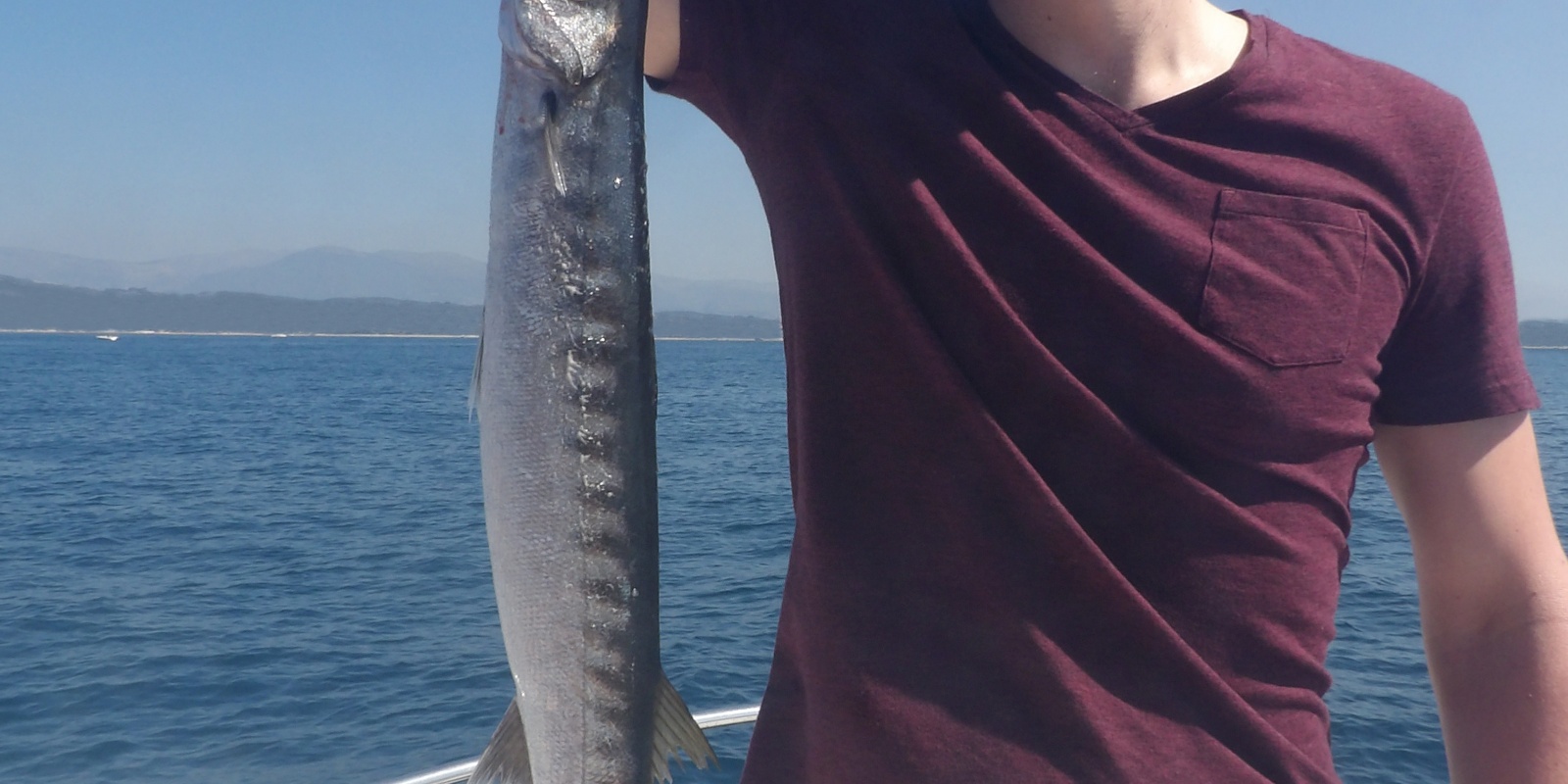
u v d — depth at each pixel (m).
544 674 1.72
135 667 10.10
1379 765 6.86
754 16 1.79
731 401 58.06
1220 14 1.79
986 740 1.58
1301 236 1.58
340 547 16.88
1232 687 1.59
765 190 1.78
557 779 1.74
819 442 1.67
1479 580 1.74
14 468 28.11
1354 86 1.68
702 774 6.20
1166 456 1.57
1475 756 1.71
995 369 1.58
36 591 13.68
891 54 1.67
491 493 1.67
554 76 1.64
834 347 1.65
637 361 1.74
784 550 16.09
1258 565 1.58
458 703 9.05
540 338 1.66
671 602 12.40
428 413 49.09
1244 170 1.59
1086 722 1.55
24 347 163.00
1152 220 1.58
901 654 1.61
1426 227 1.65
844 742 1.64
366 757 7.87
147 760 7.80
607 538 1.72
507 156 1.66
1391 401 1.77
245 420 44.16
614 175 1.69
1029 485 1.56
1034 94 1.62
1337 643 9.78
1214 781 1.56
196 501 22.38
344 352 160.25
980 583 1.59
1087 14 1.62
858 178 1.66
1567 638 1.64
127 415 46.88
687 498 22.31
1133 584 1.59
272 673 9.88
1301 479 1.60
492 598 13.04
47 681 9.68
